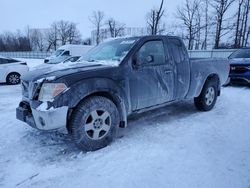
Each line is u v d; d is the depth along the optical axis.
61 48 19.38
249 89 8.38
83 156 3.27
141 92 3.88
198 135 3.97
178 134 4.02
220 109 5.64
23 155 3.33
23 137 3.96
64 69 3.45
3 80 10.70
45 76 3.19
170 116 5.08
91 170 2.92
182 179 2.69
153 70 4.01
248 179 2.67
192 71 4.81
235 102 6.38
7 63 10.88
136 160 3.13
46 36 68.88
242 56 9.19
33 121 3.25
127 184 2.62
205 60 5.20
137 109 3.94
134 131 4.18
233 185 2.57
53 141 3.80
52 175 2.82
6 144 3.70
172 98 4.48
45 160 3.18
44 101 3.08
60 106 3.04
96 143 3.43
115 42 4.34
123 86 3.61
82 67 3.52
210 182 2.62
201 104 5.34
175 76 4.41
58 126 3.08
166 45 4.30
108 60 3.92
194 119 4.86
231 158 3.15
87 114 3.27
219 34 29.12
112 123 3.56
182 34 32.31
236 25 28.30
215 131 4.15
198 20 31.59
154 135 3.98
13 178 2.78
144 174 2.80
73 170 2.92
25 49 71.50
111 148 3.49
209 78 5.43
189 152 3.34
